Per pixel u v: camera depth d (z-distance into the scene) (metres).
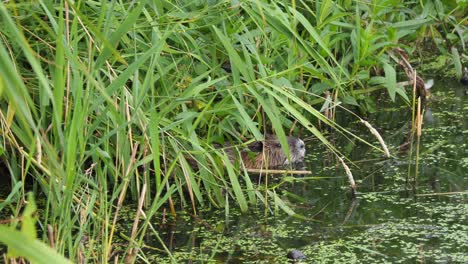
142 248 9.70
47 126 10.12
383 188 11.41
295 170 12.32
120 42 10.23
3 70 5.01
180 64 10.91
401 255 9.29
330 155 12.79
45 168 8.35
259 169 12.09
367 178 11.81
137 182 10.20
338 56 13.88
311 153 12.94
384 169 12.09
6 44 8.77
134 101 9.19
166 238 9.98
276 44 11.49
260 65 10.45
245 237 9.99
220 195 10.83
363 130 13.55
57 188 7.85
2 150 8.53
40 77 5.32
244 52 10.43
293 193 11.41
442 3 15.11
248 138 12.30
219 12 10.38
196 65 10.99
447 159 12.28
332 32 12.08
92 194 8.55
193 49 10.79
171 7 10.20
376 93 14.96
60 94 6.98
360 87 14.12
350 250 9.49
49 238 7.83
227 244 9.80
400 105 14.49
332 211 10.70
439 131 13.35
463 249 9.39
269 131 13.20
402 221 10.28
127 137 9.65
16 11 8.72
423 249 9.43
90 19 9.69
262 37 11.73
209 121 11.18
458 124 13.57
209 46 10.84
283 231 10.14
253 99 11.83
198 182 11.06
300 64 10.97
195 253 9.55
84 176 8.75
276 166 12.52
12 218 8.41
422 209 10.64
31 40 9.80
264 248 9.66
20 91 5.57
